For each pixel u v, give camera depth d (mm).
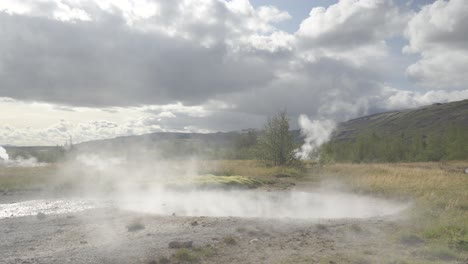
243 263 7438
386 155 53312
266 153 33312
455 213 12062
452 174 24422
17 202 16047
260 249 8406
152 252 8031
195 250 8195
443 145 52375
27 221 11836
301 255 7957
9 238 9531
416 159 52781
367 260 7605
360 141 55688
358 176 24609
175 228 10352
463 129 52781
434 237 9320
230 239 8906
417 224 10820
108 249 8273
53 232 10164
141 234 9711
